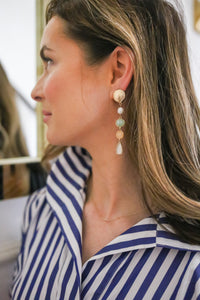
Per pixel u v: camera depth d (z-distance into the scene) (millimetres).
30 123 695
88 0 405
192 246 417
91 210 529
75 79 425
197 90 566
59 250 502
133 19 404
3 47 614
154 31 421
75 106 432
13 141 660
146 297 409
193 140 456
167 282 413
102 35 404
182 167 449
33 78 688
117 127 450
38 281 489
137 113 415
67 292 436
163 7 432
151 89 413
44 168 719
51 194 563
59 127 450
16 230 722
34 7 663
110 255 438
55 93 436
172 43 435
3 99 627
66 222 500
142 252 433
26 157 695
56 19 430
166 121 446
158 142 417
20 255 593
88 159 610
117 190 491
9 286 669
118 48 405
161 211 459
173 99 439
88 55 416
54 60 438
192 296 400
